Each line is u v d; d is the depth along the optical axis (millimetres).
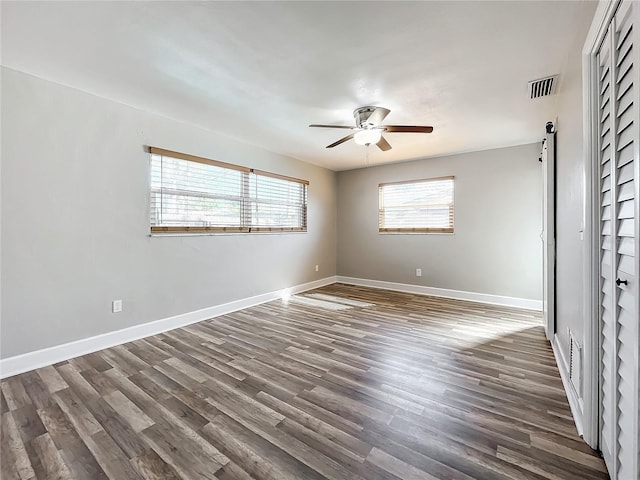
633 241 975
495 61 2082
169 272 3182
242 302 3979
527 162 4012
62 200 2443
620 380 1116
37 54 2006
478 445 1461
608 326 1239
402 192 5074
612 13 1097
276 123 3252
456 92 2537
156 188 3066
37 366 2303
